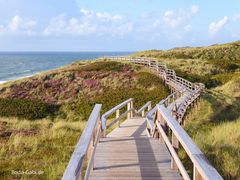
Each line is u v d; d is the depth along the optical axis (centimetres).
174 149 564
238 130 1064
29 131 1353
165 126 713
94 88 3372
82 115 2708
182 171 456
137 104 2802
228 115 1808
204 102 2156
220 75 3791
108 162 649
